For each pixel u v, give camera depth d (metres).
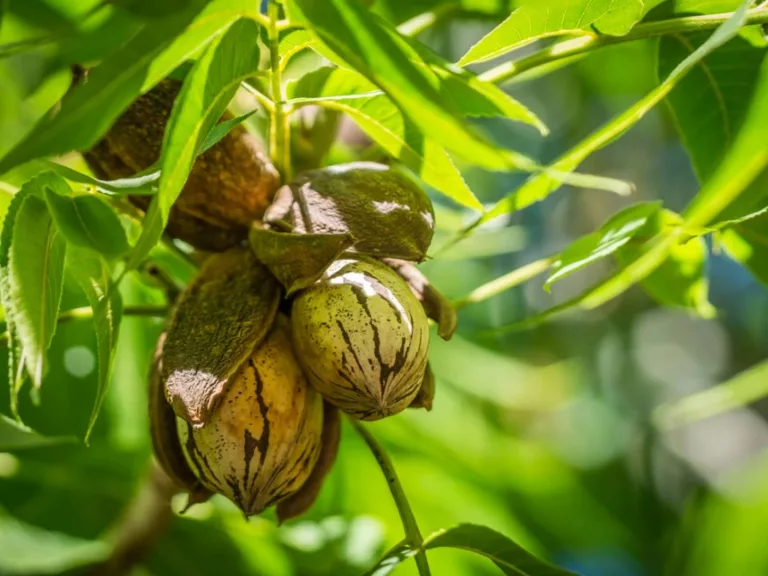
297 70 0.35
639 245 0.36
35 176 0.30
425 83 0.27
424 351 0.31
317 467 0.33
